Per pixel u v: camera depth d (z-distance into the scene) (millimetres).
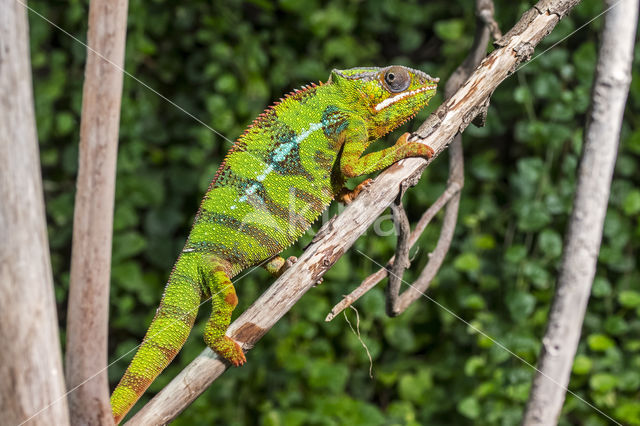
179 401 640
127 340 1100
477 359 1014
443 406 1038
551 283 1021
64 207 1079
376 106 725
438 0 1088
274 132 715
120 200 1065
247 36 1062
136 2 1065
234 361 647
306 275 649
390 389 1076
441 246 782
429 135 668
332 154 721
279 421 1007
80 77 1078
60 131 1071
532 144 1018
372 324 1057
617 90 730
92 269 589
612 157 738
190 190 1084
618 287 1025
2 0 561
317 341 1042
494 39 773
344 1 1066
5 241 569
